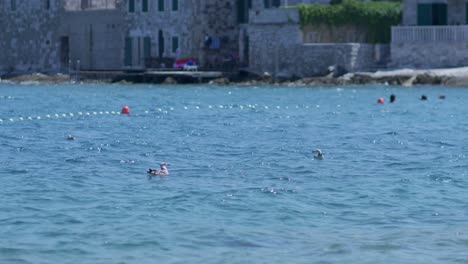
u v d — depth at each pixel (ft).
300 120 450.71
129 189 269.85
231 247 213.66
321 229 228.43
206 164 313.73
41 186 273.95
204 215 239.91
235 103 540.11
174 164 313.73
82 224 231.09
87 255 207.82
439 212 245.24
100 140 374.02
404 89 618.85
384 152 342.23
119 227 228.43
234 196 260.62
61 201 254.68
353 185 278.26
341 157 330.34
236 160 322.34
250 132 401.08
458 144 362.74
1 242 215.72
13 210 244.01
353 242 217.56
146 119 456.45
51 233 223.10
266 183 279.49
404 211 246.27
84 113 484.74
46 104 540.11
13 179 284.41
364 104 529.45
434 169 305.32
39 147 352.49
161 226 229.45
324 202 255.50
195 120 450.71
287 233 224.74
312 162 318.65
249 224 232.12
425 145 360.48
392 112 487.20
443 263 203.92
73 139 376.48
